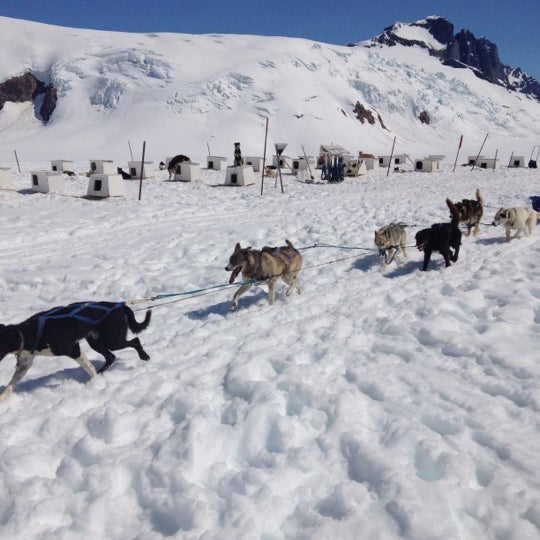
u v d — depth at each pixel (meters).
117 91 71.62
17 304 7.08
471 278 7.12
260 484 3.20
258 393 4.22
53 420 3.95
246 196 18.09
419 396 4.12
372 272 8.02
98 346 4.80
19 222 12.20
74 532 2.94
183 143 59.22
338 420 3.82
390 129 89.94
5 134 70.38
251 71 75.06
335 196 18.08
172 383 4.52
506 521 2.79
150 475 3.35
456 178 25.12
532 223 9.48
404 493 2.97
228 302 6.98
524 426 3.61
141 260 9.24
